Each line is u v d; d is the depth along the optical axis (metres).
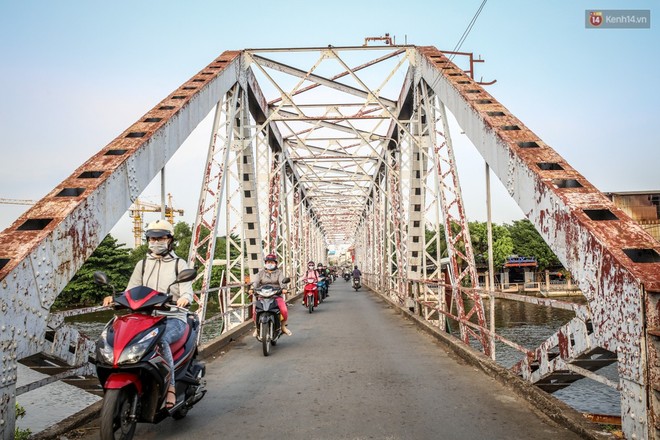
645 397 3.08
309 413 4.89
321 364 7.47
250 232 15.55
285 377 6.61
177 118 7.88
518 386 5.46
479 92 8.28
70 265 4.48
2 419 3.48
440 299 11.28
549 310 35.09
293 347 9.28
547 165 5.30
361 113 14.83
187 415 4.93
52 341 4.26
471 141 7.67
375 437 4.17
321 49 13.74
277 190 21.36
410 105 15.68
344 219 62.59
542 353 5.23
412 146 15.47
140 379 3.84
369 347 9.08
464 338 8.71
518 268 53.00
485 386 5.87
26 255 3.81
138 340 3.77
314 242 46.12
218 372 7.07
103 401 3.60
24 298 3.78
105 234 5.21
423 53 12.15
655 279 3.12
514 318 31.20
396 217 20.50
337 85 15.59
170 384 4.10
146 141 6.52
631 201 30.45
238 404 5.29
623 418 3.39
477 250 48.72
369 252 38.59
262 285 9.50
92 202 4.95
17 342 3.68
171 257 4.88
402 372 6.76
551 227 4.67
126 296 3.96
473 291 7.64
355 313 16.77
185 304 4.40
